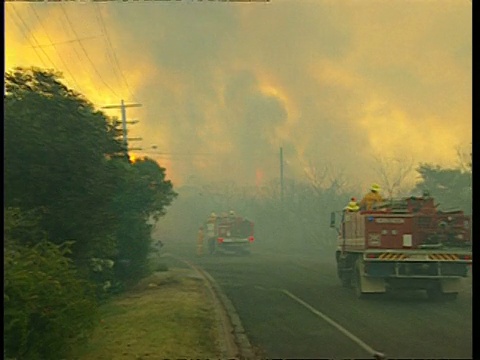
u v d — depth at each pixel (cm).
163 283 1902
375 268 1337
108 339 983
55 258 855
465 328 1009
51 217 1052
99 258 1355
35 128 1023
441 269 1322
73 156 1070
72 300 828
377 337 938
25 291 717
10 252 792
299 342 922
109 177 1205
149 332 1039
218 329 1078
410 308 1256
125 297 1577
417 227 1340
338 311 1236
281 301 1409
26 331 714
